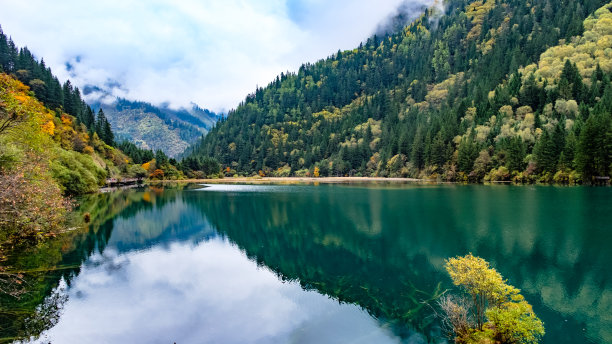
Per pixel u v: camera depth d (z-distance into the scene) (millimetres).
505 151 89812
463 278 12977
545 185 73875
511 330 11531
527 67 137625
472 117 123750
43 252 26812
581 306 17031
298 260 25797
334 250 28266
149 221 41812
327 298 18516
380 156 154500
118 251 28078
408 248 27906
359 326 15141
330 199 62188
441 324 14984
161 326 15281
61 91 131875
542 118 95500
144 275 22344
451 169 105688
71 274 22203
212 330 14992
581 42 136500
